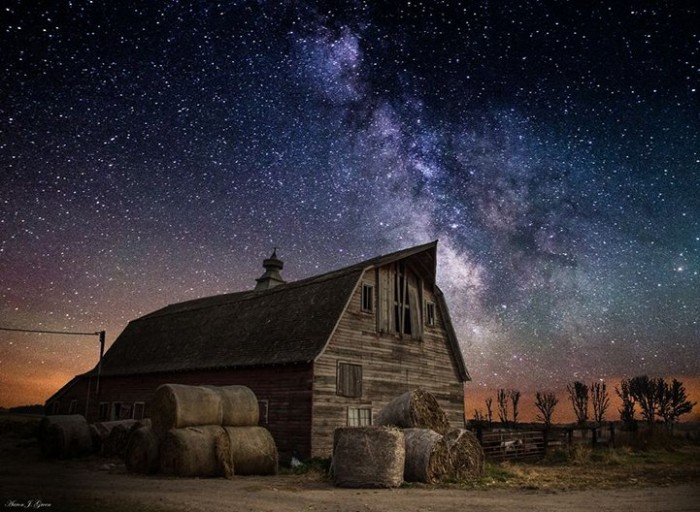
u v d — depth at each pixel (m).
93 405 28.55
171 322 29.11
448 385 24.11
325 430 18.12
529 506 9.36
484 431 20.56
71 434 18.17
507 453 20.53
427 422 15.16
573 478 14.10
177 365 23.89
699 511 8.96
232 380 20.86
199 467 13.83
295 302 22.22
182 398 14.48
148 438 14.43
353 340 20.08
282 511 8.71
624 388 49.31
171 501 9.48
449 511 8.81
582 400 54.22
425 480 12.66
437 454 13.02
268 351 20.20
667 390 47.12
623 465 17.95
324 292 21.33
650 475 14.92
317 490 11.64
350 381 19.47
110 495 10.08
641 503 9.80
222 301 27.70
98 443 19.19
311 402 17.92
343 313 19.80
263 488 11.80
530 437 21.78
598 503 9.77
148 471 14.20
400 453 12.44
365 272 21.36
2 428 31.05
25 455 19.36
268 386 19.47
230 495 10.50
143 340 29.53
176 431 14.01
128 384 26.75
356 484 12.12
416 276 24.11
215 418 15.09
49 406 31.16
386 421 15.44
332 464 13.56
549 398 55.88
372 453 12.23
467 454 13.75
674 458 20.56
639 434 25.42
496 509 9.03
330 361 18.94
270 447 15.24
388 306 22.09
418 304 23.70
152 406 14.96
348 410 19.09
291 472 15.70
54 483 11.79
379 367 20.86
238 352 21.53
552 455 20.45
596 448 23.03
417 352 22.84
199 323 26.64
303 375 18.50
